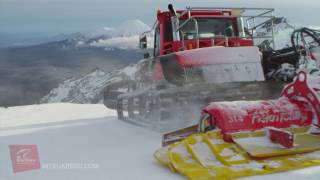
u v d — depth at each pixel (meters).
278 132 3.92
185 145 3.99
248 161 3.77
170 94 6.17
